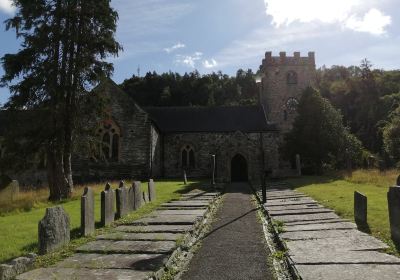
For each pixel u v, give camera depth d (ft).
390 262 21.97
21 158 65.31
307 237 29.22
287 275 22.27
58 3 67.21
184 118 135.74
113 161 108.06
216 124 132.67
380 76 244.01
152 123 112.47
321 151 114.83
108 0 68.80
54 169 66.23
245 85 304.91
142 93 259.39
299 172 106.42
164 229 33.86
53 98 65.21
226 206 53.36
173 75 274.57
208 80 283.79
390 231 28.17
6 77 65.31
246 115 136.26
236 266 24.48
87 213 32.24
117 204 41.16
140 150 108.37
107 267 22.72
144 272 21.65
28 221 41.29
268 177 111.24
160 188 77.41
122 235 31.60
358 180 74.95
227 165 108.68
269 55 146.00
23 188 96.84
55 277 20.97
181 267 24.57
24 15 65.67
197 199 58.08
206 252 28.14
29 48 65.41
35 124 64.90
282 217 39.45
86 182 107.34
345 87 238.27
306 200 52.54
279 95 144.97
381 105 203.92
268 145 128.47
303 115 118.11
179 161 129.29
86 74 68.74
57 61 65.62
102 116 73.15
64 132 67.00
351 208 41.24
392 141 125.80
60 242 28.04
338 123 119.44
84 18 67.67
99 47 68.23
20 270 22.21
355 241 27.04
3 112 66.28
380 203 42.86
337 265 21.76
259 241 31.24
